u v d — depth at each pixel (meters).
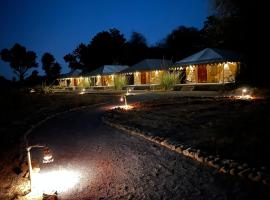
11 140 9.49
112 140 8.12
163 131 8.17
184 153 6.10
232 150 5.73
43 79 60.66
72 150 7.41
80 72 51.31
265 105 11.16
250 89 18.33
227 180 4.57
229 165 4.98
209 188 4.39
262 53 18.31
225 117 9.26
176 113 11.16
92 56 61.94
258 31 14.48
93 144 7.85
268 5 12.50
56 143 8.39
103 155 6.70
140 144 7.37
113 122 10.52
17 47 56.19
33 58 57.56
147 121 10.00
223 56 24.42
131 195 4.44
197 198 4.13
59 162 6.42
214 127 7.91
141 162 5.93
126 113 12.46
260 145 5.84
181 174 5.06
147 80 32.97
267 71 19.98
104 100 20.44
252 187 4.23
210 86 23.75
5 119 14.20
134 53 58.44
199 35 47.06
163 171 5.31
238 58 23.08
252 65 21.34
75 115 14.26
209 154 5.63
